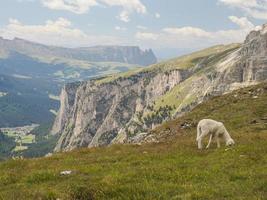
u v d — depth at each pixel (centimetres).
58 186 1892
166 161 2486
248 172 2011
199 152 2744
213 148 2898
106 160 2730
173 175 2006
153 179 1953
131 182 1908
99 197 1653
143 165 2394
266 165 2183
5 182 2161
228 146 2842
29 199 1667
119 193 1698
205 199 1594
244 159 2352
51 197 1666
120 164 2480
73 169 2336
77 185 1772
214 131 2919
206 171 2086
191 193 1642
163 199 1612
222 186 1775
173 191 1731
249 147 2689
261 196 1563
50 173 2205
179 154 2717
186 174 2030
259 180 1828
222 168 2162
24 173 2394
